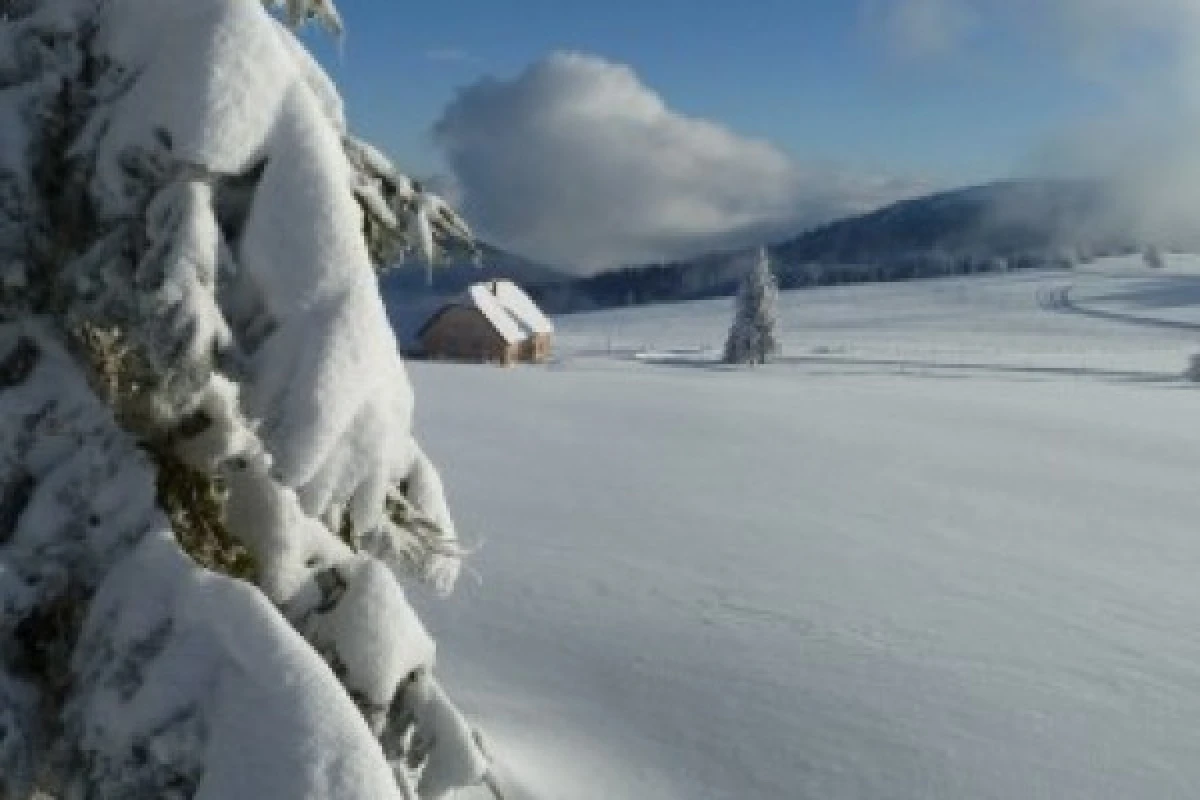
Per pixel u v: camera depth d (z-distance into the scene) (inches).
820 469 989.2
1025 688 453.1
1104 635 533.3
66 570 156.8
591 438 1106.7
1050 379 2962.6
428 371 1819.6
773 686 433.7
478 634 470.6
